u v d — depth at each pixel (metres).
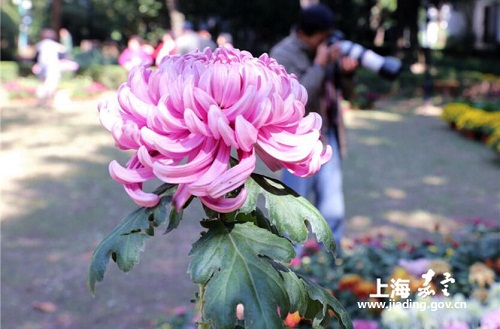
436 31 37.34
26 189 7.88
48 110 15.11
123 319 4.31
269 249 1.02
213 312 0.95
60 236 6.10
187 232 6.12
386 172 9.15
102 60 22.14
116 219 6.71
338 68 3.89
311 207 1.07
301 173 1.06
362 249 4.09
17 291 4.77
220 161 0.98
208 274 0.99
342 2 23.84
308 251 4.28
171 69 1.02
